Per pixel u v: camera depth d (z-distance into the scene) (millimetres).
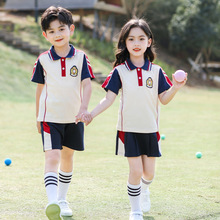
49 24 6418
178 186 8469
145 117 6355
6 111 21031
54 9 6527
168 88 6562
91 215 6613
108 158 11336
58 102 6438
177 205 7184
